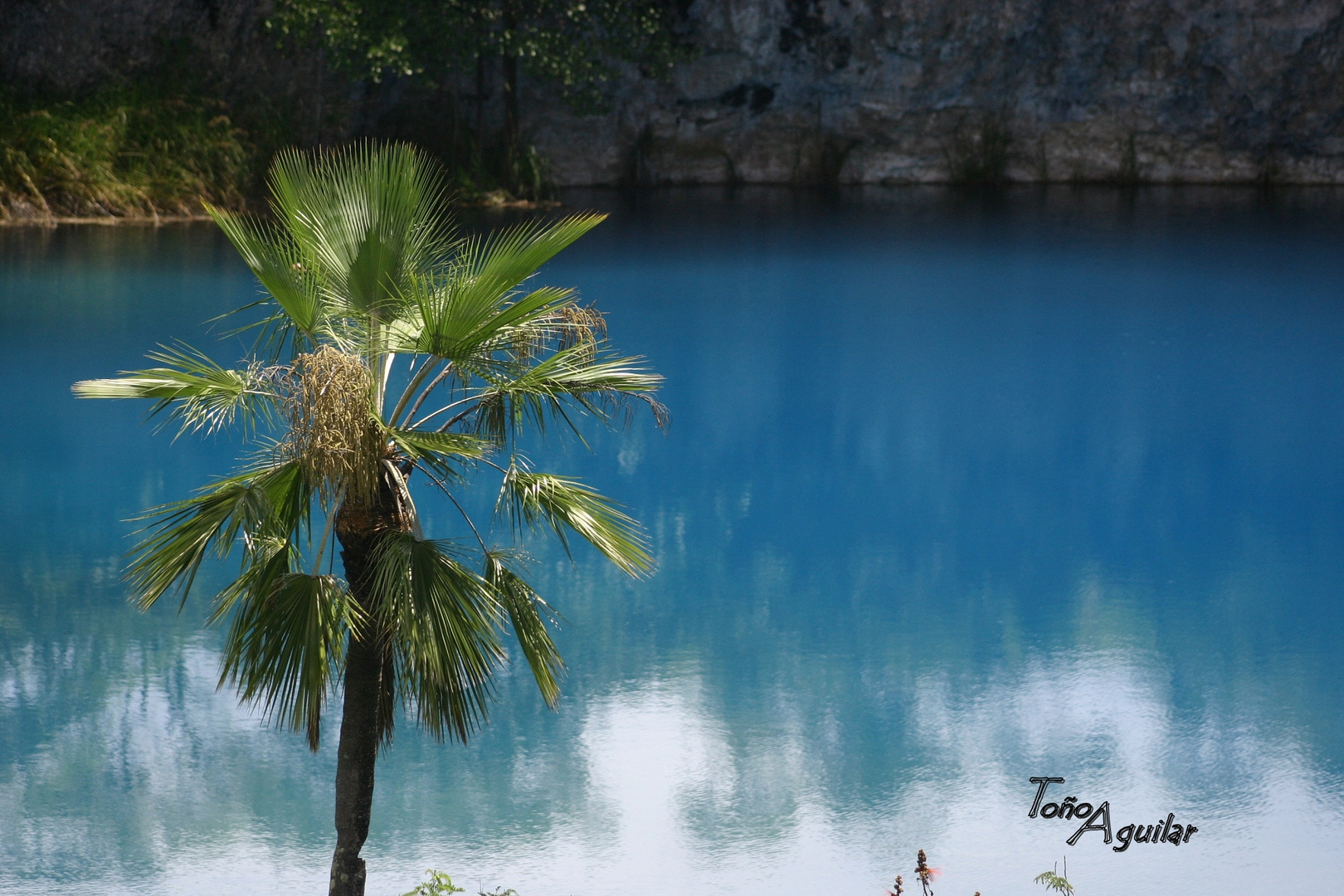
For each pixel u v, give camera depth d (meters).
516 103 44.97
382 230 9.33
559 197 46.59
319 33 41.97
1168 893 9.88
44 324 26.70
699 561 16.95
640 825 10.87
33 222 38.09
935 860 10.31
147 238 36.50
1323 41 48.66
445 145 45.69
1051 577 16.55
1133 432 22.25
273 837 10.62
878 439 21.97
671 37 49.44
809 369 25.78
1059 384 24.94
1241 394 24.25
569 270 34.22
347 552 9.07
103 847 10.42
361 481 8.66
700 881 10.05
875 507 19.02
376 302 9.38
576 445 21.59
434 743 12.26
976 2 49.16
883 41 49.81
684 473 20.36
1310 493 19.53
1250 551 17.36
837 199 47.84
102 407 22.41
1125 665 13.97
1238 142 50.78
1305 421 22.73
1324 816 10.93
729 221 42.44
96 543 16.81
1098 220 42.62
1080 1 49.28
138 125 40.00
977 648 14.41
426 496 18.98
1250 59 49.16
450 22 40.88
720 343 27.42
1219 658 14.12
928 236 39.78
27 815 10.86
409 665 8.98
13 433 20.98
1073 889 9.91
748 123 51.31
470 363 9.35
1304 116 49.91
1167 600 15.79
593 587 16.08
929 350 27.17
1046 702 13.12
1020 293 31.95
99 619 14.69
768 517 18.58
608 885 10.01
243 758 11.84
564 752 12.10
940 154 51.59
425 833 10.74
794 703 13.09
